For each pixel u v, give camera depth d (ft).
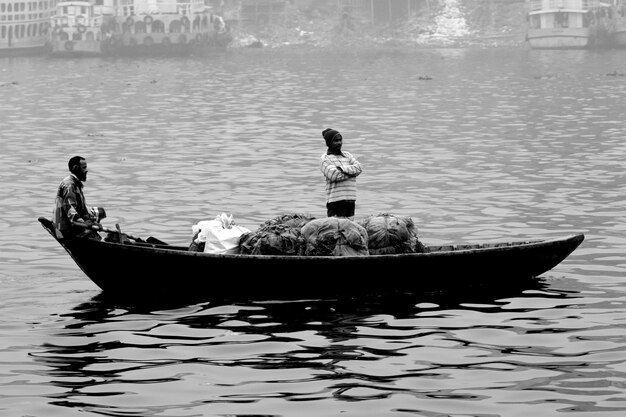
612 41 564.71
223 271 67.10
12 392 51.47
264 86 309.83
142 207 104.32
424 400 49.80
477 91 270.46
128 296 69.31
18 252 83.61
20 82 344.69
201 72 394.11
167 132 180.75
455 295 68.54
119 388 51.90
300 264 66.39
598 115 196.44
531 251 69.67
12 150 156.15
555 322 61.98
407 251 70.54
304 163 135.95
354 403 49.55
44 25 606.96
